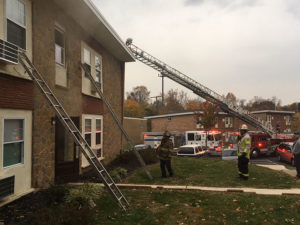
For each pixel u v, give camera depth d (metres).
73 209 4.72
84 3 8.27
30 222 4.61
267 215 5.21
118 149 14.79
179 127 38.25
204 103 29.33
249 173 9.80
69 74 8.98
